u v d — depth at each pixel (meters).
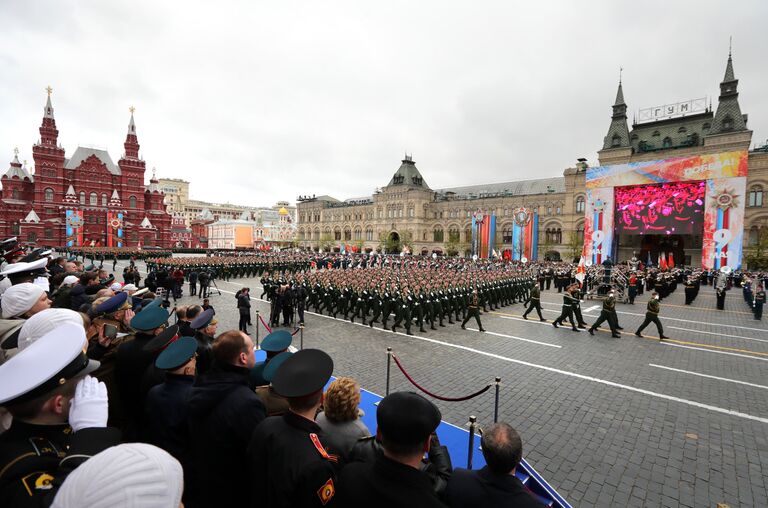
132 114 100.31
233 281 42.34
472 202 96.50
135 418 5.39
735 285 46.31
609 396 11.33
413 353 15.42
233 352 4.12
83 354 3.04
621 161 71.31
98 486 1.38
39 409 2.70
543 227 85.69
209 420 3.85
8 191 87.81
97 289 10.72
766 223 57.84
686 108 71.75
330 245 119.75
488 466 3.60
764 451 8.43
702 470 7.71
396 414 3.01
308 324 20.92
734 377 13.04
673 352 15.99
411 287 20.52
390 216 109.06
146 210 102.88
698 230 60.03
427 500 2.88
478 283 26.03
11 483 2.33
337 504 3.05
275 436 3.42
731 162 56.34
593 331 19.22
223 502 3.79
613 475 7.51
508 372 13.27
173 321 18.91
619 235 72.44
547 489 6.61
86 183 92.31
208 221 155.25
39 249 13.44
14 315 5.54
